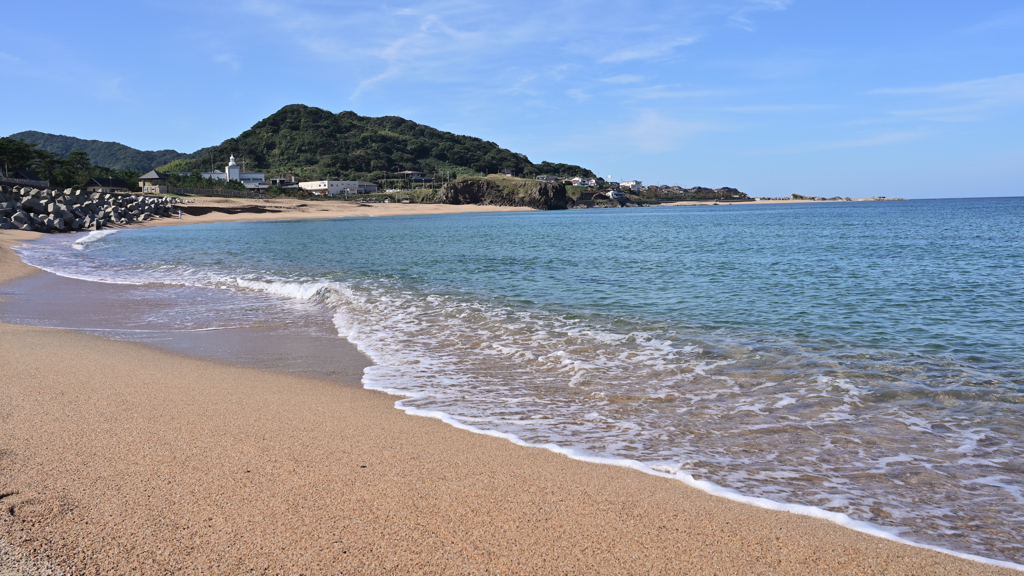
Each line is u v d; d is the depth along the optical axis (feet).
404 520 11.72
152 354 28.40
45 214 175.22
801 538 11.60
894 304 43.32
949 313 39.63
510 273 65.21
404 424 18.39
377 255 90.33
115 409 18.93
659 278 59.77
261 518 11.62
